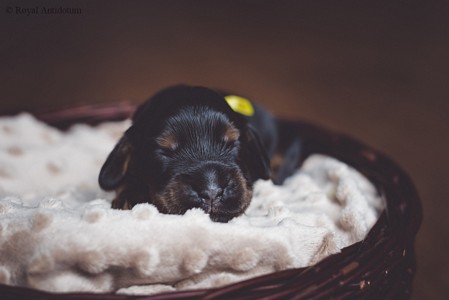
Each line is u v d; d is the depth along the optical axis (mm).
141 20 985
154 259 263
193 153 311
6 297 247
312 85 798
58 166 391
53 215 270
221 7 1050
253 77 818
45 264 254
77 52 864
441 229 498
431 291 431
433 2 1027
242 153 335
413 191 346
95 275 263
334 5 1042
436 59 862
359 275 273
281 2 1061
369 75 825
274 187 363
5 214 281
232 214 301
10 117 448
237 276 275
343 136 429
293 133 457
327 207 341
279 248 274
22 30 916
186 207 294
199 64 851
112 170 331
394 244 294
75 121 462
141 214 273
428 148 638
